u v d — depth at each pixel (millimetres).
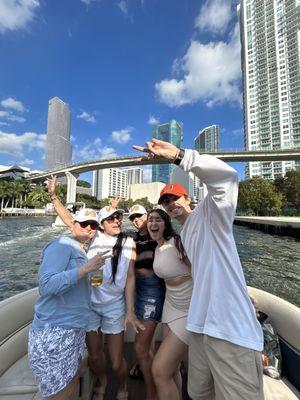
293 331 2371
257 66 100938
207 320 1545
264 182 48312
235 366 1450
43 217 72625
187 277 1996
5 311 2512
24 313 2721
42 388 1711
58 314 1744
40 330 1717
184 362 2703
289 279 11242
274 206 46812
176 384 2113
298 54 90438
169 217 2150
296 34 91312
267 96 97688
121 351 2371
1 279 11039
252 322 1524
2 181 74312
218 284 1565
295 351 2307
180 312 1987
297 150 50750
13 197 75875
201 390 1705
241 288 1562
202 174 1579
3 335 2391
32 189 83750
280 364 2416
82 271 1699
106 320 2328
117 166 67375
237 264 1605
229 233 1624
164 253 2062
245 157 52719
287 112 92938
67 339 1743
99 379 2396
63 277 1671
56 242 1904
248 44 104188
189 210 2191
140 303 2334
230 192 1560
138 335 2287
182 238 1892
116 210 2572
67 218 3213
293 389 2234
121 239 2430
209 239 1671
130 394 2500
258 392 1444
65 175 79688
